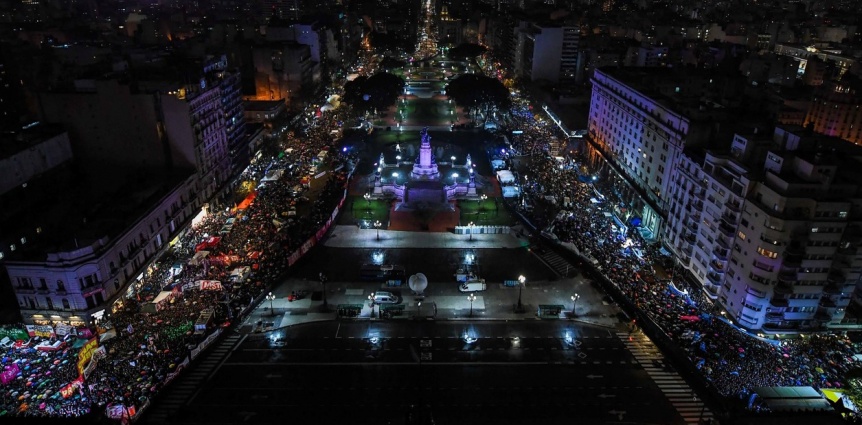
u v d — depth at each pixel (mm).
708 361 97938
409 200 169500
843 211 97125
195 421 85688
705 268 119562
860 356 100500
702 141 131375
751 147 111062
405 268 131250
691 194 126938
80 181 146500
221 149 165250
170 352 99438
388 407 89188
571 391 93312
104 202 125812
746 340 104812
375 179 178375
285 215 152000
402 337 107000
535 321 112312
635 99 165375
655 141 150250
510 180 178500
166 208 133125
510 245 143125
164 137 144000
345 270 130500
